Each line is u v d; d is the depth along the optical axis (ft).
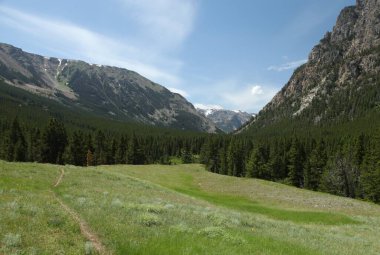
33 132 418.72
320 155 385.29
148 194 121.90
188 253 41.34
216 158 524.93
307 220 140.77
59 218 52.06
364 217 152.15
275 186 219.61
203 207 107.24
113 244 42.60
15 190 82.33
